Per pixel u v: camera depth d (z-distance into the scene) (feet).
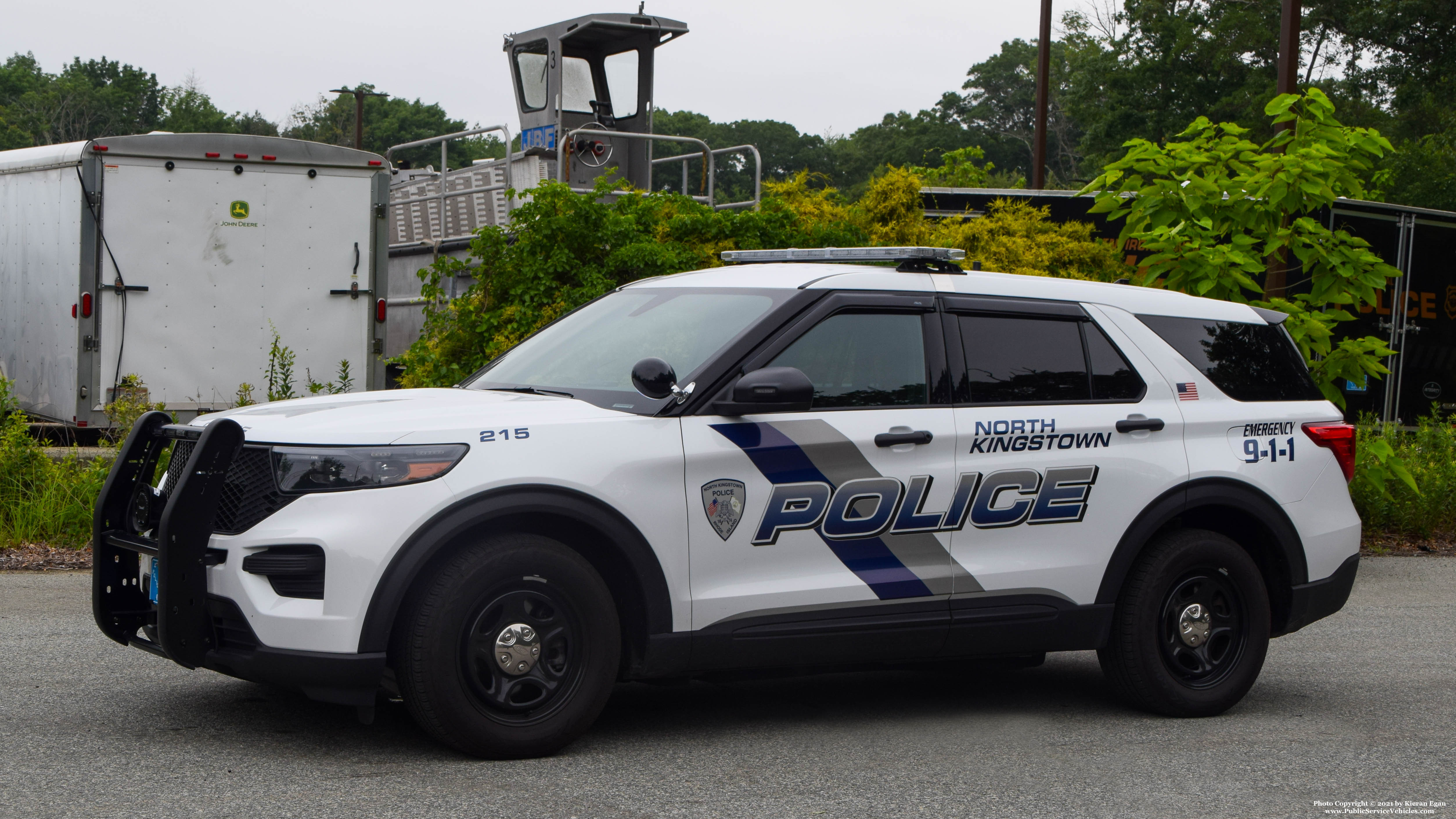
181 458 16.63
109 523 17.11
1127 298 20.18
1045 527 18.67
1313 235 35.60
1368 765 17.63
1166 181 34.94
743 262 21.33
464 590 15.53
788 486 17.17
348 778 15.34
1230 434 20.13
